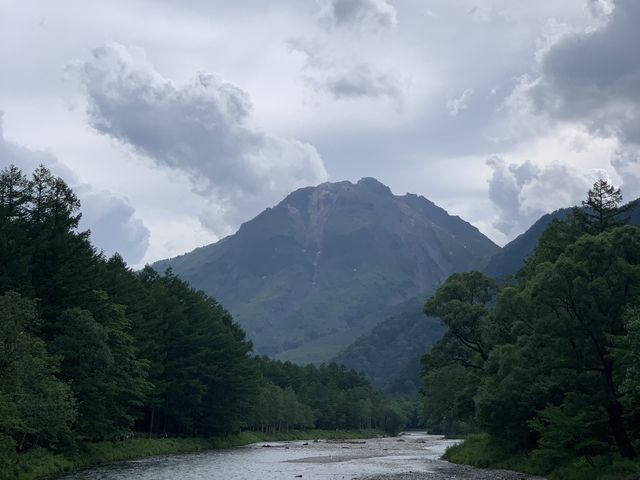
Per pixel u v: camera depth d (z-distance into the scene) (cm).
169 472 5978
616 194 6912
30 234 6319
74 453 6531
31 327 5338
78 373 6081
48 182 6612
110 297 7562
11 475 4859
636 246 4666
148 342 8300
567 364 4912
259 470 6456
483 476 5444
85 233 6788
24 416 4891
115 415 7450
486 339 7162
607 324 4703
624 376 4538
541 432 5219
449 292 8444
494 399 5997
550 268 4962
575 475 4656
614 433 4772
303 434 18412
